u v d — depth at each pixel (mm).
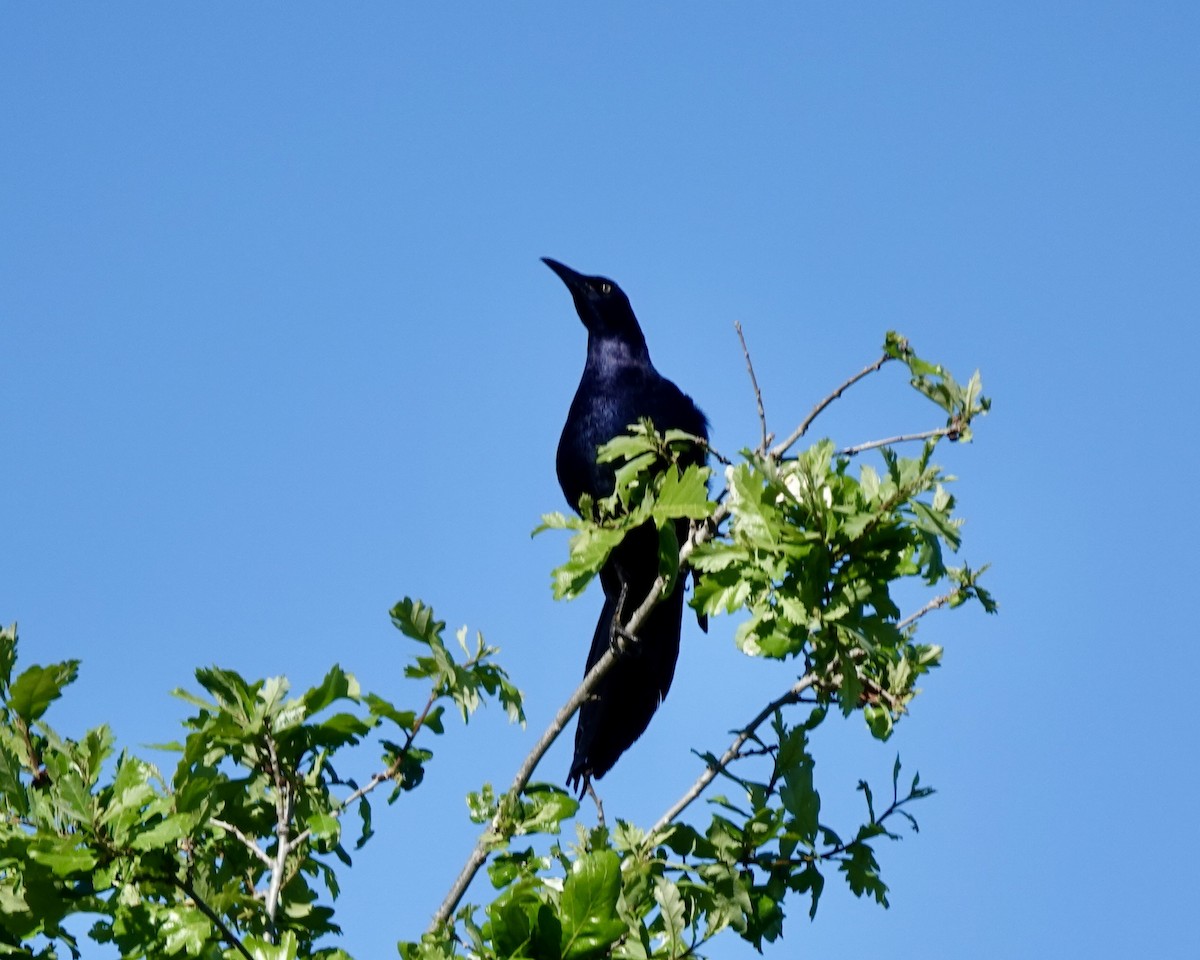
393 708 9078
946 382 9586
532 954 7910
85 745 8734
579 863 8000
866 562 8789
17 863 8352
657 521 9266
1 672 9039
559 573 9141
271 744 8898
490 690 9250
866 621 8711
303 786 9141
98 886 8211
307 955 9039
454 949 8289
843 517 8656
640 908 8727
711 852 9180
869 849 9312
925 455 8727
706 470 9281
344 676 9086
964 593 10484
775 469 8828
